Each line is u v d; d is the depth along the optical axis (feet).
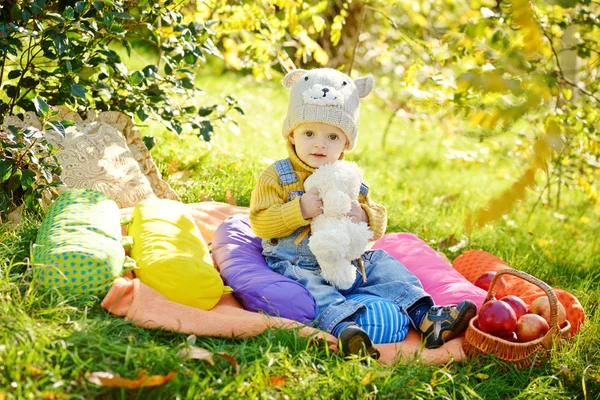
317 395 7.82
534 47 6.74
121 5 11.78
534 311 9.71
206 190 14.26
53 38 10.96
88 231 9.31
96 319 8.21
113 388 7.23
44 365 7.20
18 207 11.02
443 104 14.74
